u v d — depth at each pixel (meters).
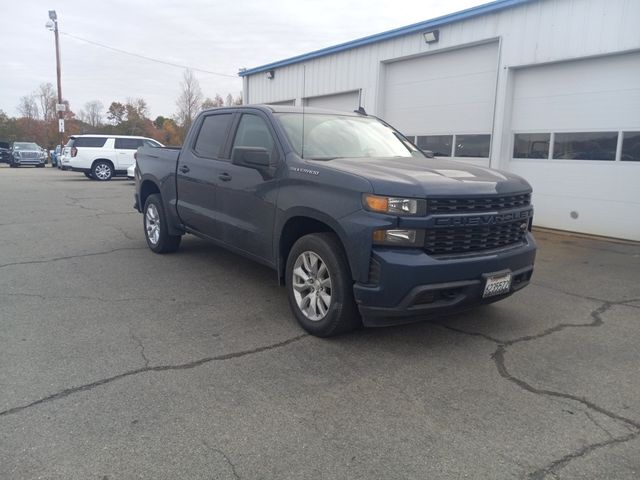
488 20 10.04
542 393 3.31
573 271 6.52
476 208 3.86
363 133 5.32
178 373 3.51
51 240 8.05
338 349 3.96
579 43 8.71
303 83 15.49
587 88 8.88
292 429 2.86
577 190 9.20
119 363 3.64
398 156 5.05
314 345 4.03
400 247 3.62
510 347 4.04
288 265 4.43
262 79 17.72
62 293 5.27
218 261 6.72
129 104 66.81
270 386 3.35
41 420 2.89
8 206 12.07
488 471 2.52
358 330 4.36
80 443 2.69
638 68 8.20
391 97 12.73
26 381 3.35
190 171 5.97
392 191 3.61
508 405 3.16
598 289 5.70
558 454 2.66
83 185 18.66
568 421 2.98
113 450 2.63
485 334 4.31
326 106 14.98
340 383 3.41
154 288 5.50
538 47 9.29
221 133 5.67
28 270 6.17
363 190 3.70
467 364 3.72
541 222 9.84
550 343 4.14
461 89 10.97
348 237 3.74
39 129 66.94
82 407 3.04
